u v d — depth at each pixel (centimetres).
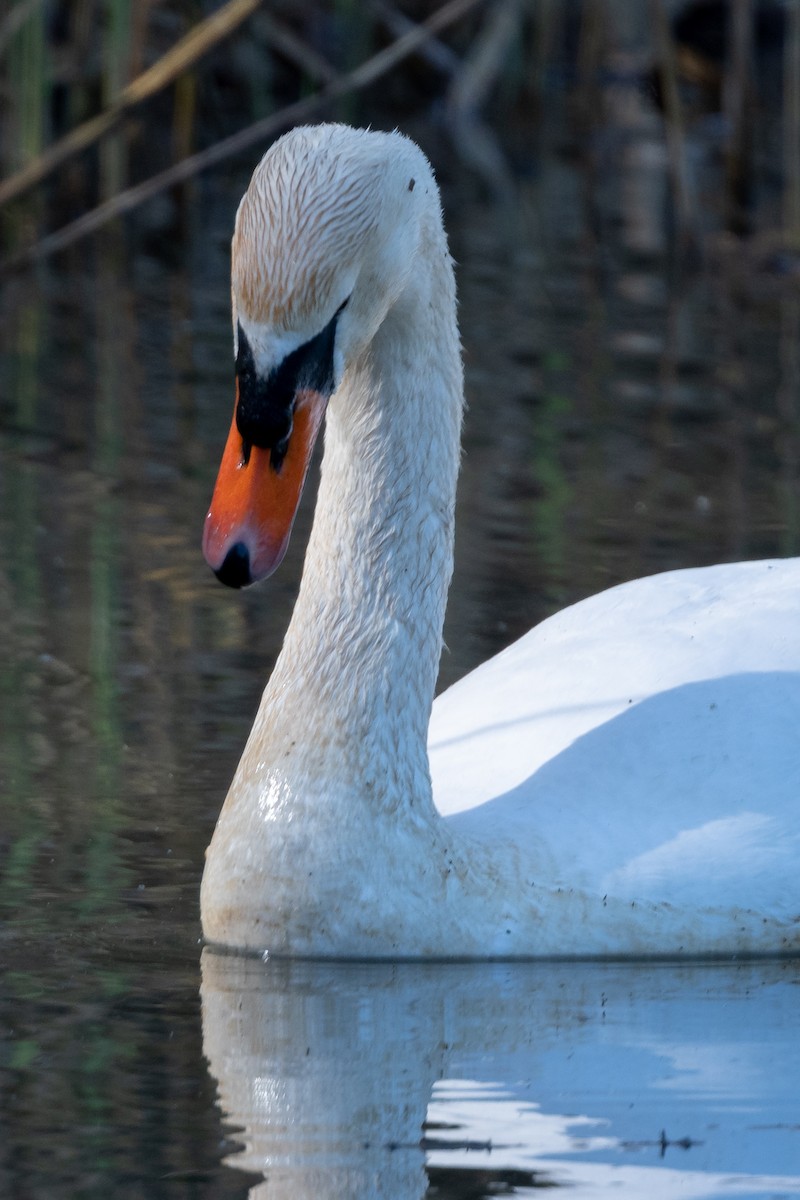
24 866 997
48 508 1567
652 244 2494
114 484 1630
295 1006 838
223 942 907
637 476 1658
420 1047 795
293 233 809
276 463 827
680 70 2998
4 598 1384
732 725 963
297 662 905
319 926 892
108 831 1044
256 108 2736
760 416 1834
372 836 888
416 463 902
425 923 893
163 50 2706
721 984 878
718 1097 748
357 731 891
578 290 2281
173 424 1791
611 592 1071
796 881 923
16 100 2455
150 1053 783
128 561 1466
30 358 1989
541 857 912
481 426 1786
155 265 2391
